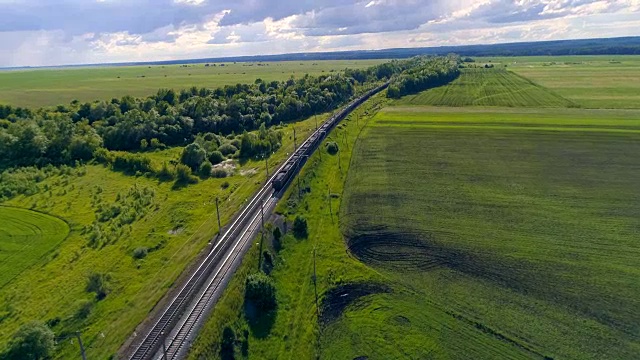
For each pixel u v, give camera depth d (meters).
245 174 108.94
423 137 133.00
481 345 48.91
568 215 77.69
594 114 155.75
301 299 57.34
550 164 104.81
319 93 194.00
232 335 49.00
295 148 123.81
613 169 99.75
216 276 59.28
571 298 55.59
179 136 140.75
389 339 50.50
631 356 46.44
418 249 68.25
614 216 76.75
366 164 109.38
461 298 56.66
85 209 87.25
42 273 64.44
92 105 160.62
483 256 65.50
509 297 56.41
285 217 77.81
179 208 87.19
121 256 68.62
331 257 66.50
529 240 69.50
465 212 80.06
